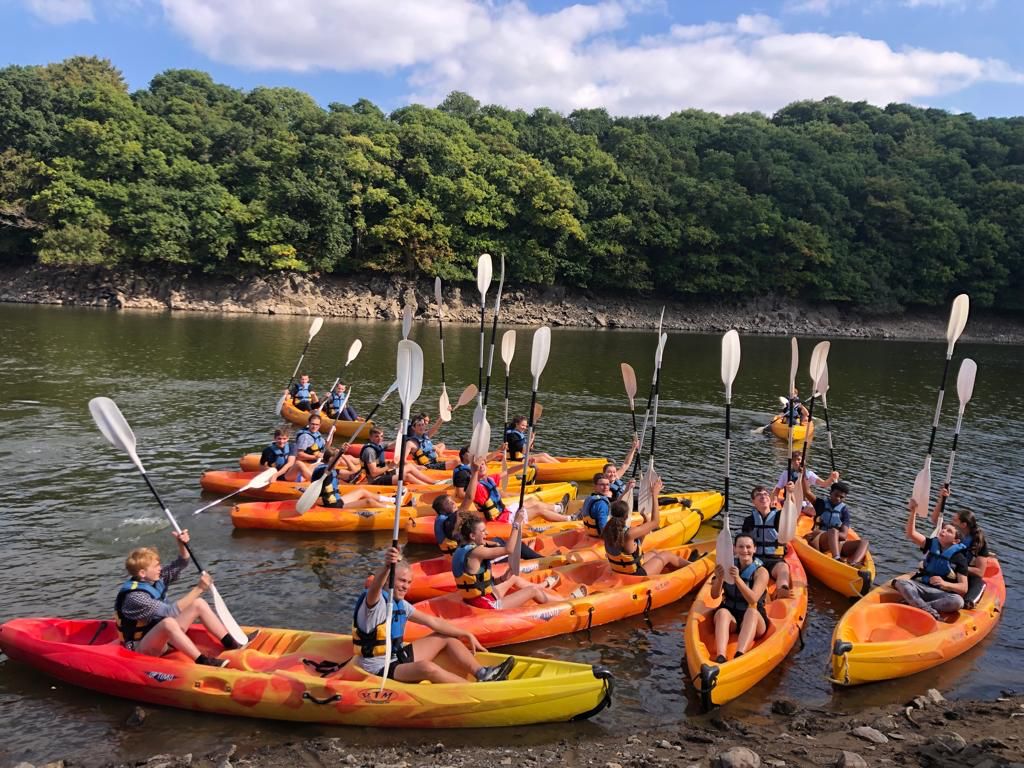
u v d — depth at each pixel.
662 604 8.45
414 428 13.29
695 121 85.62
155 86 78.06
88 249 48.84
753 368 34.50
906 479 14.88
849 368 36.66
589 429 18.78
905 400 26.16
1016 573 9.98
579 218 61.47
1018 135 79.12
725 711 6.32
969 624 7.51
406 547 10.09
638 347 41.81
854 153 74.44
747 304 63.16
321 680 5.80
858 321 64.25
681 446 17.20
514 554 7.84
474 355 33.88
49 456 13.84
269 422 17.62
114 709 6.00
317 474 10.65
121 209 50.91
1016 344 60.28
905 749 5.53
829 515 9.40
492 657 6.29
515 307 58.69
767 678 6.95
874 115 93.69
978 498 13.66
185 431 16.33
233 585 8.64
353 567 9.31
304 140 58.75
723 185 65.25
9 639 6.44
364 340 37.44
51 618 6.75
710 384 28.11
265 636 6.55
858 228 66.81
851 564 9.06
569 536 9.71
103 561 9.16
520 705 5.82
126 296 51.25
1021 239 64.38
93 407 6.61
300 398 18.34
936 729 5.96
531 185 59.22
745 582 7.00
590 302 60.94
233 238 51.84
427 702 5.73
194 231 51.88
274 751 5.47
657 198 62.28
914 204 65.62
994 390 30.06
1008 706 6.41
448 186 57.50
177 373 24.16
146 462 13.73
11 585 8.39
